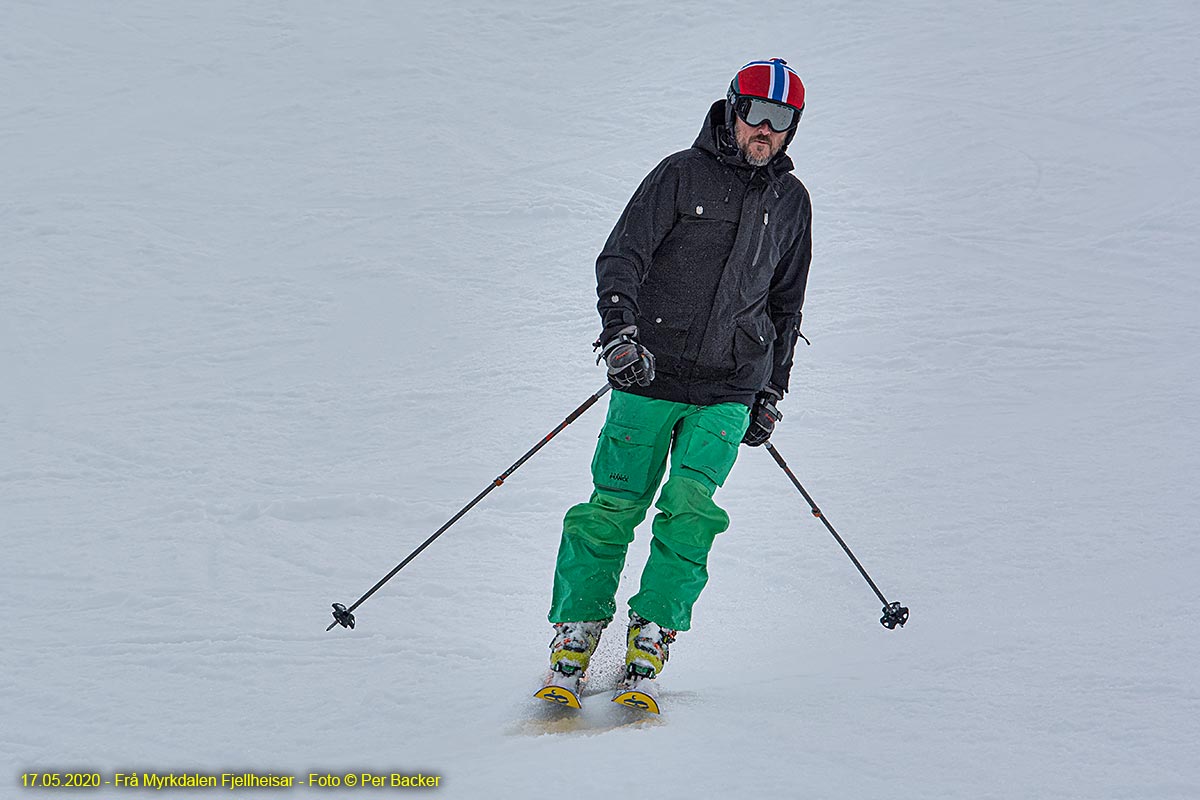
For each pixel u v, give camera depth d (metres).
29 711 8.67
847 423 15.56
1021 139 29.62
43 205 28.88
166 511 13.75
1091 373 16.94
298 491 14.35
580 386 18.06
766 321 8.88
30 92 38.06
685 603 8.30
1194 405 15.29
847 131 31.19
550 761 7.24
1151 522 11.48
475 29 43.34
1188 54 34.16
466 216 27.31
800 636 9.68
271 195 29.61
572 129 33.78
